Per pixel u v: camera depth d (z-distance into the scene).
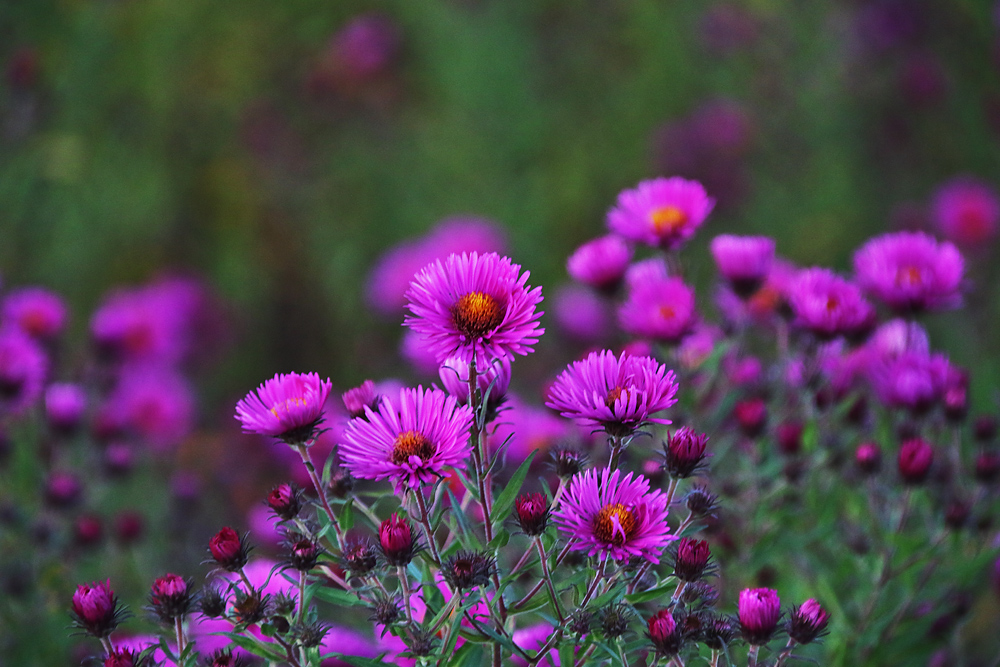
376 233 2.26
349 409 1.03
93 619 0.99
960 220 2.09
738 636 0.98
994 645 1.21
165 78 2.30
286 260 2.31
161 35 2.31
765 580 1.17
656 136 2.34
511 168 2.29
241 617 0.98
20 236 2.03
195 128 2.35
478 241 2.05
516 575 0.99
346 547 1.00
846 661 1.13
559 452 1.01
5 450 1.27
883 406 1.20
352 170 2.36
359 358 2.14
